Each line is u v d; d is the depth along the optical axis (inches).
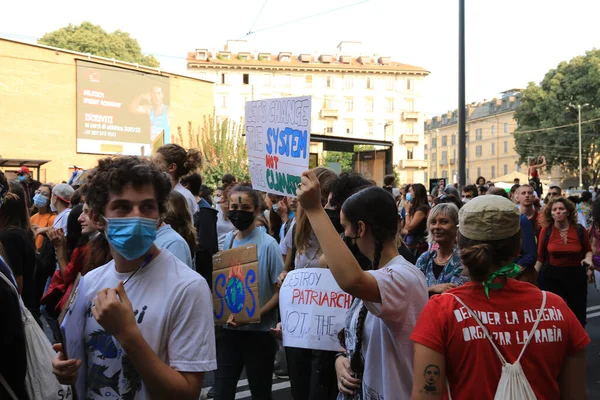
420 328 81.0
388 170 748.0
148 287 82.6
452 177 4010.8
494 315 79.4
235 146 1604.3
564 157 2420.0
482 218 80.6
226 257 171.6
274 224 299.6
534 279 236.7
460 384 78.5
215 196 398.9
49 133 1300.4
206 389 221.3
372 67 3100.4
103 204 82.8
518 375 76.3
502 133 3656.5
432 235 169.6
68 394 96.5
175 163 197.8
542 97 2421.3
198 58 2974.9
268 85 2984.7
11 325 85.4
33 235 201.5
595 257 259.6
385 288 91.7
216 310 168.7
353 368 104.0
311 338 140.2
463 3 564.1
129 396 81.2
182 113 1592.0
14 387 85.7
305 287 144.2
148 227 81.2
